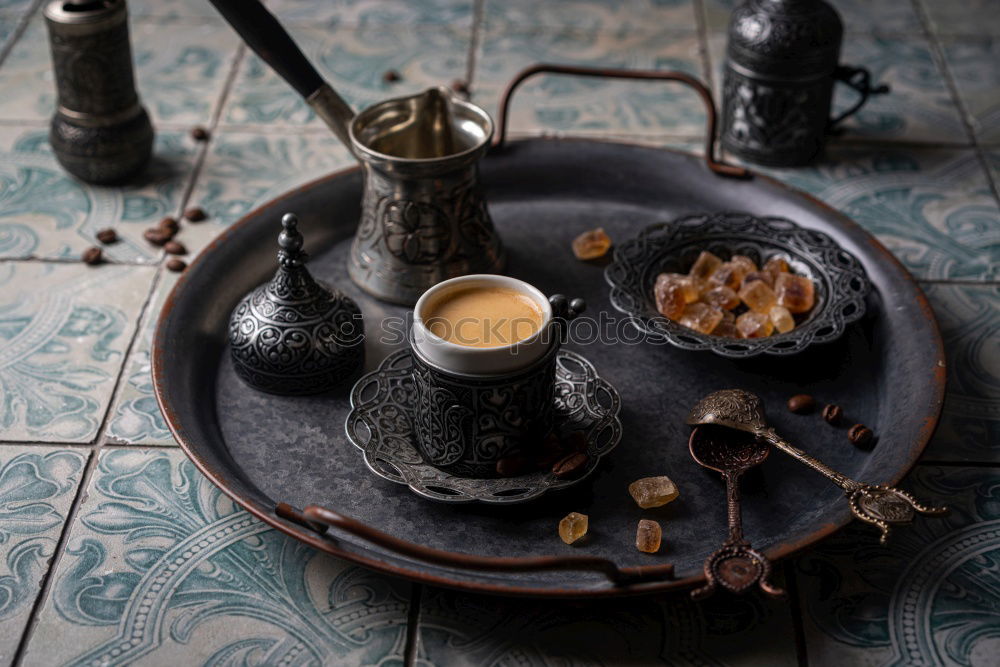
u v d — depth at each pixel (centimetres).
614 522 66
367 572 66
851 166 94
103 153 89
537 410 65
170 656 62
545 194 86
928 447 71
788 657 62
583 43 109
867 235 79
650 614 64
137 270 84
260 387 72
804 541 62
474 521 66
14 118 98
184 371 72
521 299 67
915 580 65
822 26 89
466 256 77
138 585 65
